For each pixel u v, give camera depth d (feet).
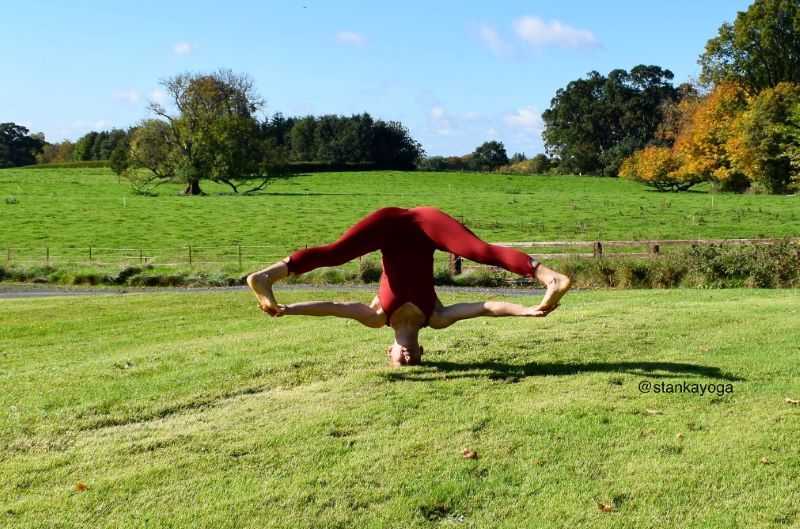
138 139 236.84
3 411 25.46
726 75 246.68
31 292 79.71
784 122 209.26
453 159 486.79
